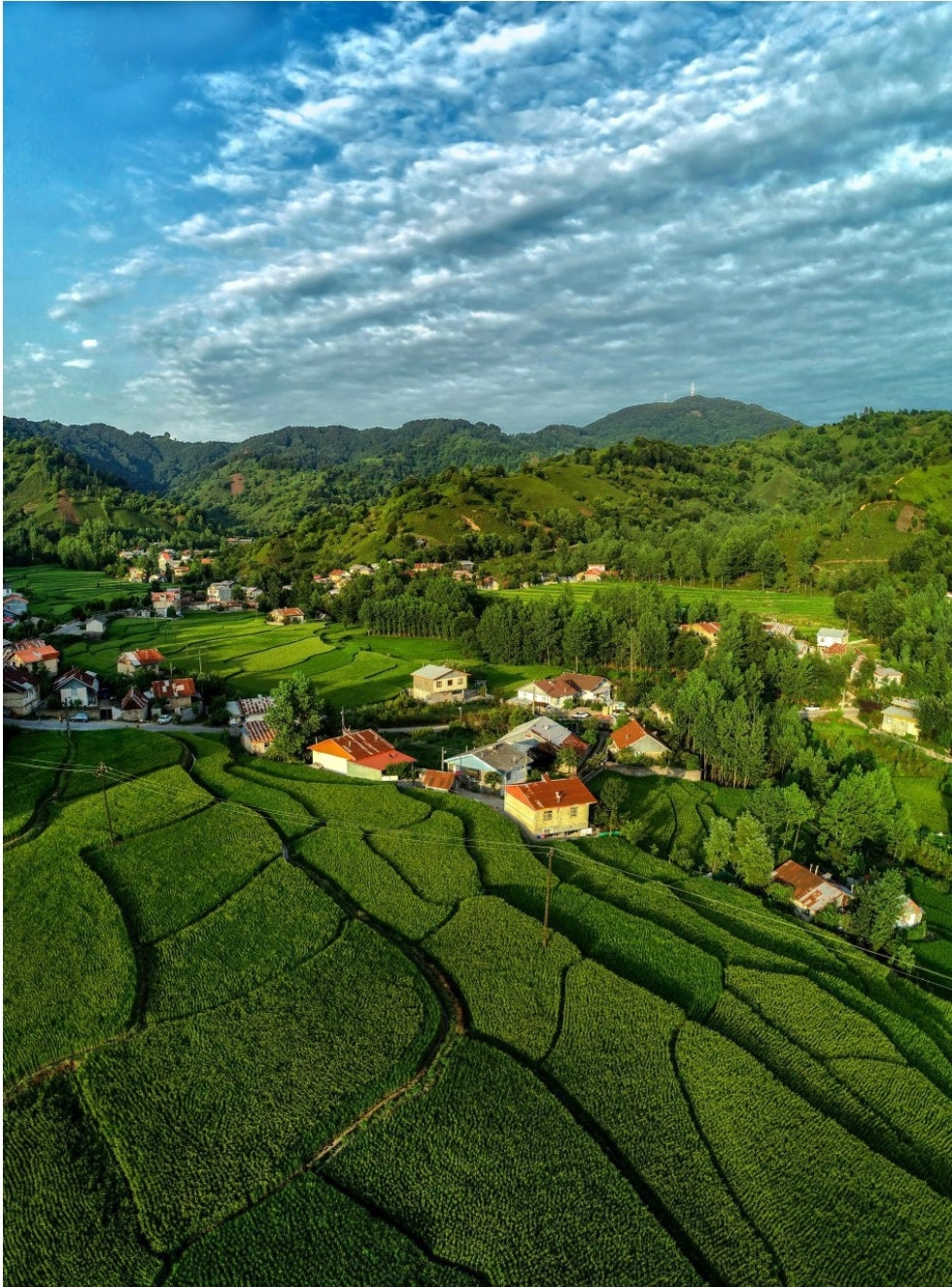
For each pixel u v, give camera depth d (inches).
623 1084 1867.6
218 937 2306.8
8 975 2094.0
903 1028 2202.3
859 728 4943.4
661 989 2249.0
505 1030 2017.7
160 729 4414.4
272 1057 1866.4
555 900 2659.9
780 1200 1612.9
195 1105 1727.4
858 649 6397.6
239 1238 1462.8
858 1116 1863.9
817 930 2721.5
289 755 3996.1
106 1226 1482.5
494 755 3865.7
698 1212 1571.1
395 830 3080.7
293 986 2110.0
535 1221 1515.7
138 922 2369.6
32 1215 1488.7
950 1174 1744.6
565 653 6343.5
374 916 2484.0
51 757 3646.7
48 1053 1851.6
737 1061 1961.1
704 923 2620.6
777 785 3939.5
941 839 3442.4
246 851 2797.7
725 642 5698.8
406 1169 1611.7
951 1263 1507.1
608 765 4249.5
